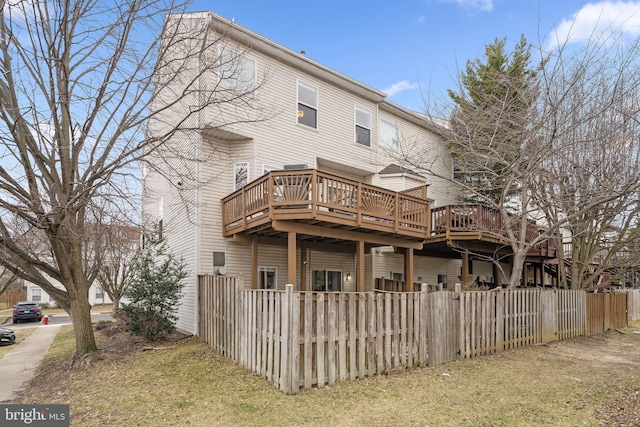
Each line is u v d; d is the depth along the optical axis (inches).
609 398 219.3
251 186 388.2
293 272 359.6
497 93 455.5
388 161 629.0
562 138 385.7
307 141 524.4
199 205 393.1
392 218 423.2
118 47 312.0
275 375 230.5
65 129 317.7
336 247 513.3
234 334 298.7
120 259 569.9
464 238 505.7
